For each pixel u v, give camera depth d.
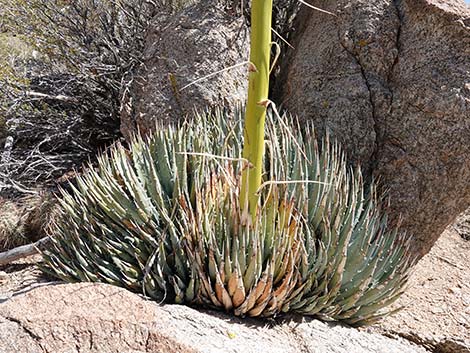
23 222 5.45
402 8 4.76
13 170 6.26
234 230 3.36
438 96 4.39
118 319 2.95
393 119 4.56
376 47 4.68
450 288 4.73
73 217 4.10
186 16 5.70
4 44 7.93
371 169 4.59
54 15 7.18
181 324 3.05
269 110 4.79
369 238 3.67
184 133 4.34
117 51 6.71
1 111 6.88
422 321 4.20
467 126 4.33
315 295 3.50
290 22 5.97
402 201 4.48
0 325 2.88
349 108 4.62
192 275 3.34
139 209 3.74
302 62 5.00
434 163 4.42
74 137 6.71
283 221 3.46
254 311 3.38
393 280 3.76
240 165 3.62
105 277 3.62
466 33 4.45
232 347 2.98
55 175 6.49
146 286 3.46
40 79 7.05
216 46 5.45
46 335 2.85
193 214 3.48
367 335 3.60
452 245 5.62
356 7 4.83
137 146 4.42
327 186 3.83
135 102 5.66
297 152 4.05
